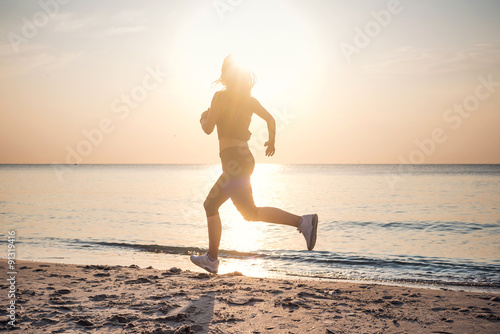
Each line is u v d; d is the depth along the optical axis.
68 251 9.55
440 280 6.84
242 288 4.03
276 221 3.27
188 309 3.15
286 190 39.62
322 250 10.20
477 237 12.91
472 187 43.00
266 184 52.97
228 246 10.42
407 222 16.69
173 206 23.95
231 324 2.80
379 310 3.29
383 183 53.53
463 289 6.20
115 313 3.04
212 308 3.21
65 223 15.93
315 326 2.79
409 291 4.22
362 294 3.98
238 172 3.26
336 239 12.50
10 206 23.72
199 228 14.49
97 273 4.94
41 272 5.04
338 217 18.34
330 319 2.97
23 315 2.93
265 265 8.12
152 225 15.38
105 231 13.65
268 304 3.38
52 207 23.16
